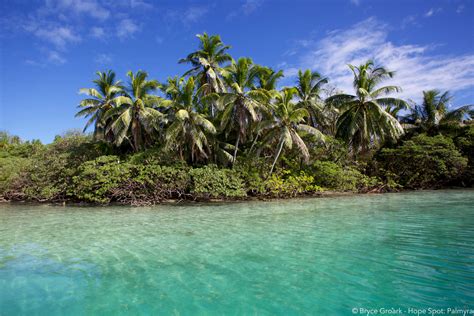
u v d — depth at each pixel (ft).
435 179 90.84
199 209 54.39
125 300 15.64
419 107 102.47
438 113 99.66
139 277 18.90
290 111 71.26
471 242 25.04
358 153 91.25
